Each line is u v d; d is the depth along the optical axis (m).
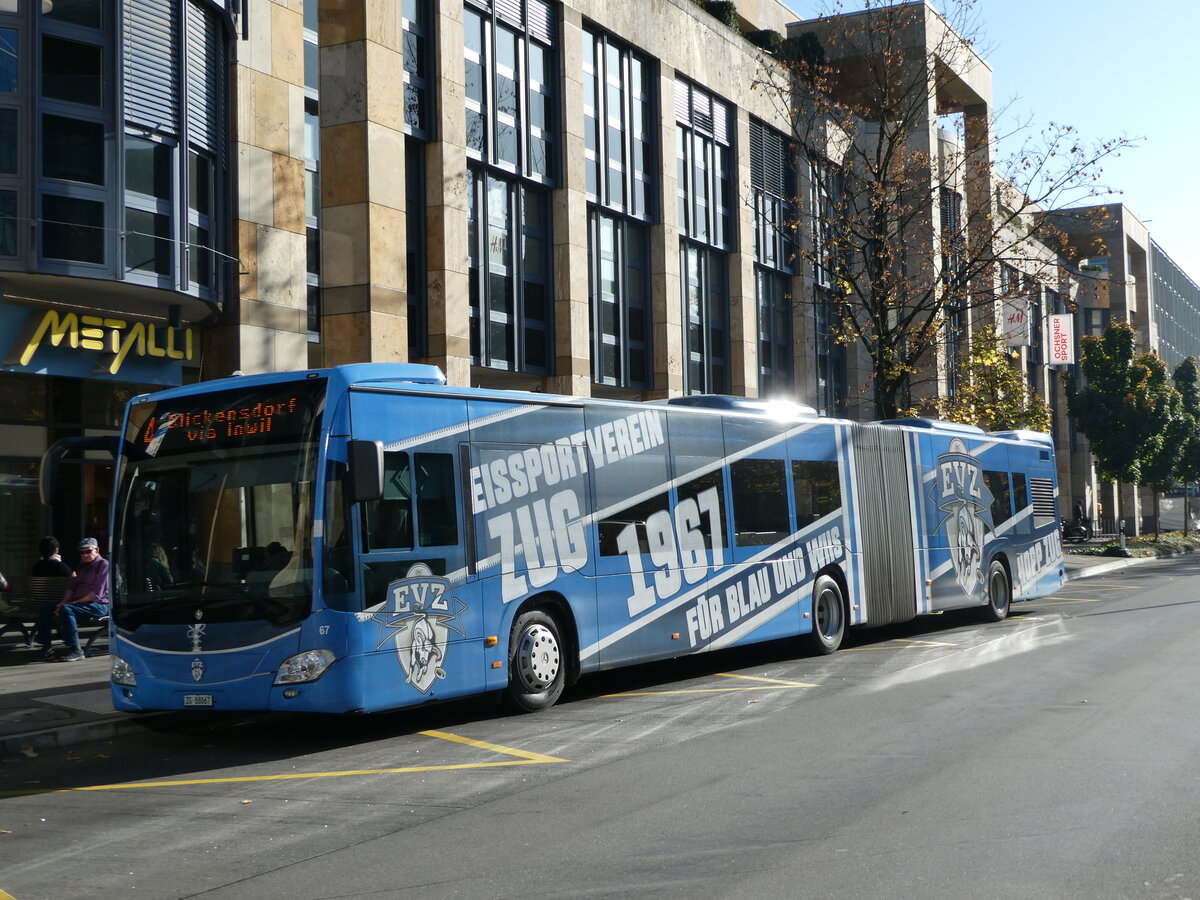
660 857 6.18
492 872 6.01
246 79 19.50
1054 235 29.47
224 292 19.09
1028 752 8.72
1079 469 69.88
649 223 30.98
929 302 29.72
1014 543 21.69
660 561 13.47
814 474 16.45
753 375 34.81
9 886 6.12
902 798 7.38
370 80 20.88
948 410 30.17
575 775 8.47
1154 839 6.30
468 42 25.19
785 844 6.36
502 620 11.36
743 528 14.92
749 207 34.84
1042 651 15.44
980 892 5.43
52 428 18.73
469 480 11.17
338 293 20.95
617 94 30.00
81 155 16.72
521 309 26.59
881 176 28.73
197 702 9.97
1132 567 40.75
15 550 18.27
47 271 16.34
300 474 9.94
